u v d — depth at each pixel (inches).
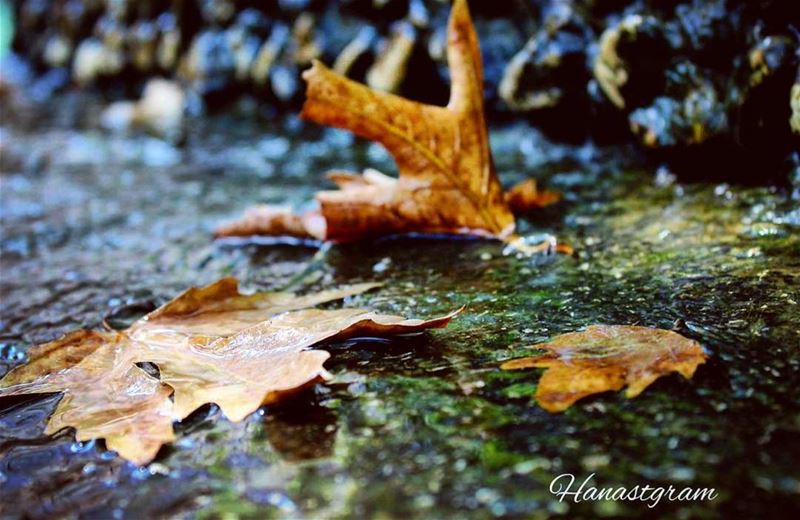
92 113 53.0
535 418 24.5
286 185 37.3
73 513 23.5
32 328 28.7
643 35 32.4
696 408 24.5
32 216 35.9
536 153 36.8
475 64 31.1
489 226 31.0
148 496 23.9
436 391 25.2
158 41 52.7
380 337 26.6
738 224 29.9
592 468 23.2
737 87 31.2
